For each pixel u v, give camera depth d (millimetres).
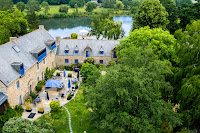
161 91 29094
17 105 31891
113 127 22844
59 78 45469
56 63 52781
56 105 32531
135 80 21984
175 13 66625
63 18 143750
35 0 154250
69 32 99125
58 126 29891
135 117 22656
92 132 29203
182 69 28125
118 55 43469
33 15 92688
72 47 52594
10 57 33094
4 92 28047
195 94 24234
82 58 52219
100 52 52250
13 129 22031
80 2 177000
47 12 150500
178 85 28453
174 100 29422
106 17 80562
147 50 29781
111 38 66375
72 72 50125
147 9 57844
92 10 165750
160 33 39031
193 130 24969
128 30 98062
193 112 24672
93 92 24797
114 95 23766
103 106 23094
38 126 24719
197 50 27297
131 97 23297
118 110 23859
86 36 85312
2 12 67000
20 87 32719
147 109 24125
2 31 56312
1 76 28172
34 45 42188
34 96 35344
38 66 40469
